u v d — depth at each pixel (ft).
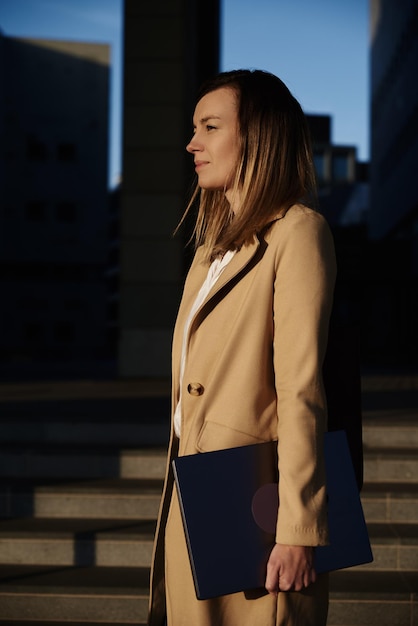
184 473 4.31
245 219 4.69
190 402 4.73
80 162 165.17
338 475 4.63
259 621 4.47
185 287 5.52
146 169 34.55
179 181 34.42
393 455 13.92
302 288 4.41
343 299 104.83
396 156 111.14
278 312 4.46
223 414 4.58
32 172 164.14
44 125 164.14
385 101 120.57
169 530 4.89
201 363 4.72
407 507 12.64
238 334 4.61
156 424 15.75
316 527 4.15
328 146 208.13
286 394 4.31
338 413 4.88
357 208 174.50
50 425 16.03
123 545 11.80
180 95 34.45
